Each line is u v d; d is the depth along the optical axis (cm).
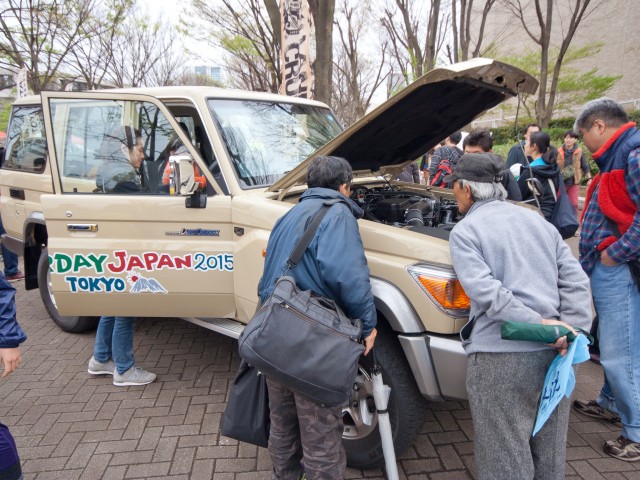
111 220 313
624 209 247
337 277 195
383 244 248
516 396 194
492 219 199
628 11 1684
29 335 453
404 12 1371
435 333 229
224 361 396
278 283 196
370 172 373
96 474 264
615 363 264
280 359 184
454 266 198
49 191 421
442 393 230
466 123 347
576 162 834
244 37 1420
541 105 1321
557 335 179
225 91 354
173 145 323
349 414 271
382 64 1884
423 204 317
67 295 326
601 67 1794
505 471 194
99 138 331
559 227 385
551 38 1922
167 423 311
